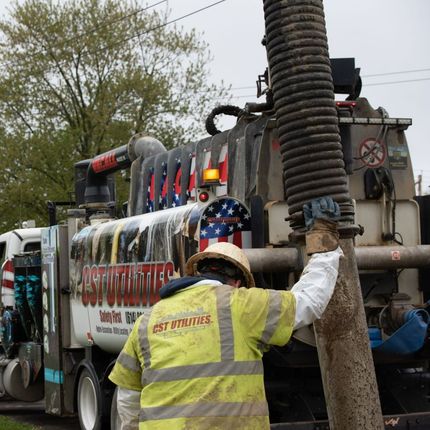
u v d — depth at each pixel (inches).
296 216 220.5
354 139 314.8
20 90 1056.2
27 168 1045.8
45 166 1055.0
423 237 326.6
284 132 224.2
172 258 308.5
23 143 1040.8
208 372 154.5
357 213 311.6
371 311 306.0
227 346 156.1
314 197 219.3
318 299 162.1
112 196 481.7
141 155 416.8
